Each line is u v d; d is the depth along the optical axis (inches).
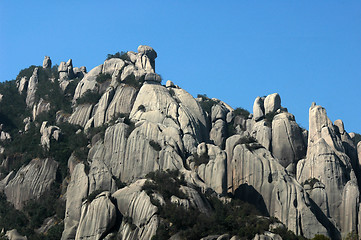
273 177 7229.3
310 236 6870.1
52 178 7672.2
